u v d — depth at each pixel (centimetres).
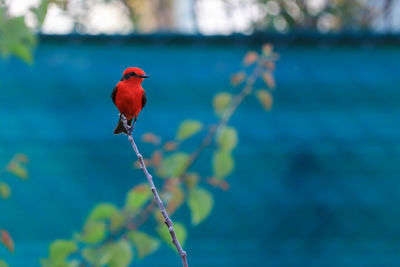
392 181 1110
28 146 1073
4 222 1062
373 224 1109
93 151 1081
